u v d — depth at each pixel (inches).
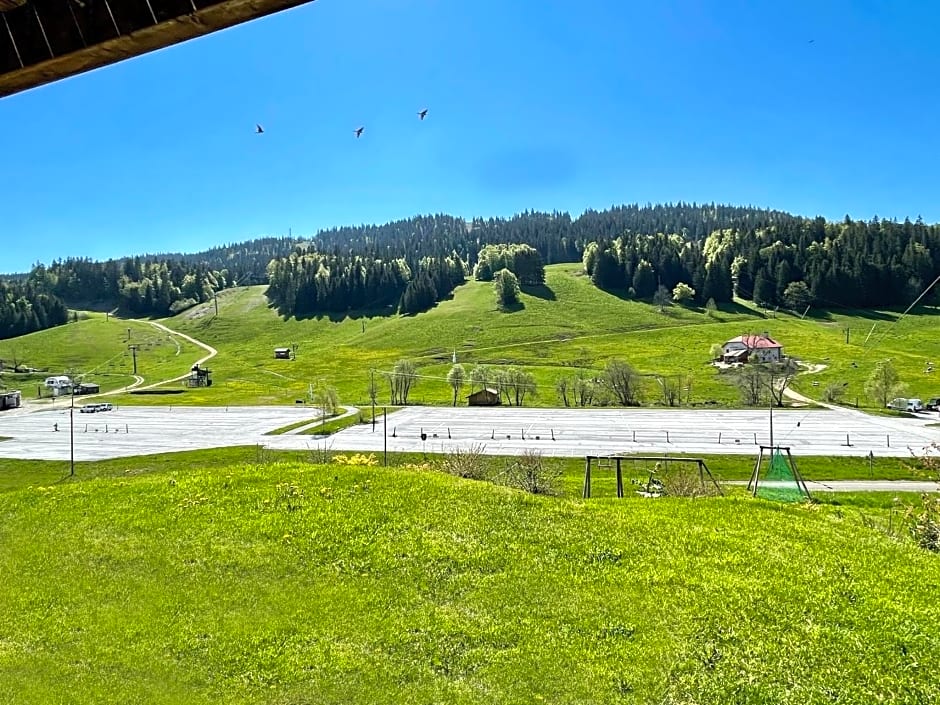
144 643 466.9
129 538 676.1
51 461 2578.7
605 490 1718.8
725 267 7106.3
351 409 4040.4
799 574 569.3
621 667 426.3
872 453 2229.3
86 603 533.3
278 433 3100.4
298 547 644.1
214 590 556.4
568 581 561.9
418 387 5017.2
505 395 4409.5
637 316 7190.0
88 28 129.0
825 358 4168.3
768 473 1534.2
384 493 791.7
